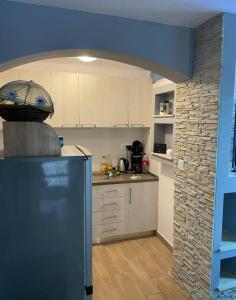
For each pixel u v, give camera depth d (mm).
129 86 3379
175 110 2469
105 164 3746
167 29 2047
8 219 1194
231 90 1896
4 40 1689
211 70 1940
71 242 1291
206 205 2045
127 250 3168
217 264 2029
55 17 1770
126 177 3465
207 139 2010
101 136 3713
